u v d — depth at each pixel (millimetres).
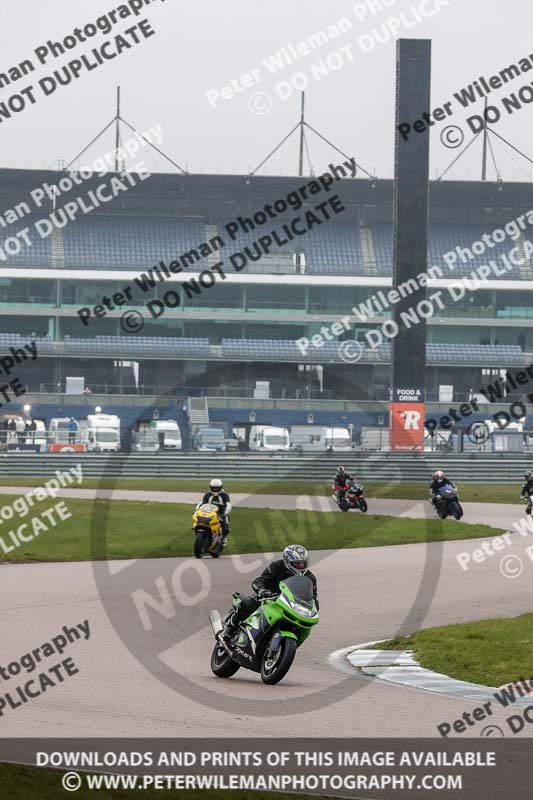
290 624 43375
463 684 45594
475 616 65688
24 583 74500
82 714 35750
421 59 197000
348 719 37062
